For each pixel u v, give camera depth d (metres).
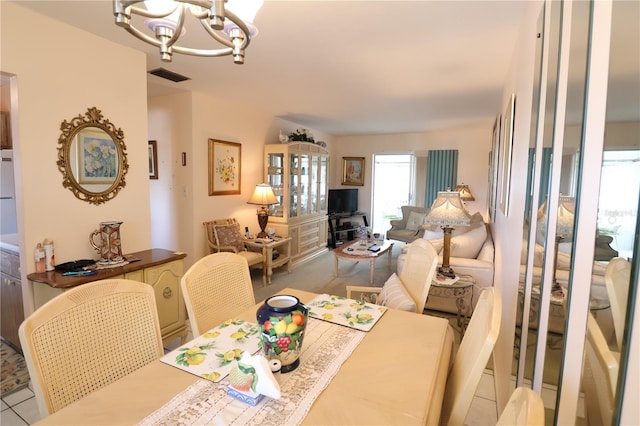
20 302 2.31
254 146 4.64
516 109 1.98
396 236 5.93
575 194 0.73
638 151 0.48
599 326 0.61
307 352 1.21
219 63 2.77
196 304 1.51
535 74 1.34
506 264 2.04
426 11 1.89
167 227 4.00
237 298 1.71
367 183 7.16
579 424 0.70
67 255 2.20
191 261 3.84
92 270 2.08
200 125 3.78
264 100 4.08
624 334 0.52
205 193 3.92
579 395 0.71
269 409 0.91
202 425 0.85
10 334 2.45
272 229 4.52
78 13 1.99
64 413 0.89
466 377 0.98
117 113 2.43
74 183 2.21
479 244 3.29
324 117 5.12
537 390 1.03
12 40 1.90
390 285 2.04
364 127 6.05
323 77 3.13
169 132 3.85
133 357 1.21
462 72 2.95
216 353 1.19
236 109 4.26
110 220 2.43
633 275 0.49
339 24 2.06
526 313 1.24
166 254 2.52
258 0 1.15
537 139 1.18
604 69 0.62
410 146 6.74
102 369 1.12
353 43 2.35
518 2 1.77
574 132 0.76
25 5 1.90
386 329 1.40
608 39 0.60
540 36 1.27
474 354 1.00
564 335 0.78
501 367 1.93
